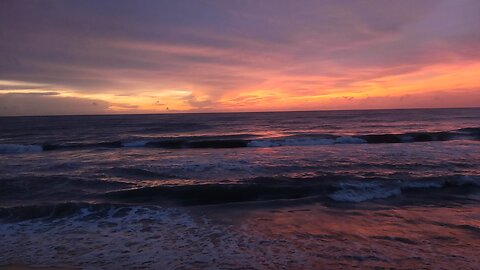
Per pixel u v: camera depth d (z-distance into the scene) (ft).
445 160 42.60
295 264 15.34
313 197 26.94
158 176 35.53
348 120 151.02
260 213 23.39
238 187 29.40
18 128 118.62
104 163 44.47
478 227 20.11
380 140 69.41
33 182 32.55
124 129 111.65
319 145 63.77
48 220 22.11
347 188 29.04
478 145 58.13
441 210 23.68
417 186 29.60
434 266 15.01
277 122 147.54
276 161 44.11
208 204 26.25
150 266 15.28
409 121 134.10
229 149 59.98
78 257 16.35
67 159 48.96
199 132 96.07
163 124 141.38
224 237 18.98
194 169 39.06
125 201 26.78
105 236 19.29
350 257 16.06
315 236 18.99
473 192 28.14
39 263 15.66
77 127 123.85
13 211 23.39
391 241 18.08
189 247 17.54
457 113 224.12
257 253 16.67
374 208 24.30
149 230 20.25
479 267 14.90
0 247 17.69
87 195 28.37
